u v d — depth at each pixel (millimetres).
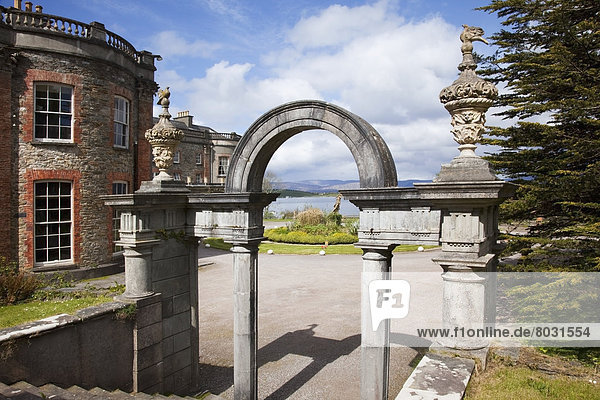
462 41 5301
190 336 7879
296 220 33938
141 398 5879
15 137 13984
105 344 6281
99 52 15766
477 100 5035
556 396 5512
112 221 16469
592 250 8586
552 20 9172
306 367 8648
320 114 6090
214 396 6863
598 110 8352
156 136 7273
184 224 7656
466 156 5148
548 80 9047
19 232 14047
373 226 5863
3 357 5023
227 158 41469
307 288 15719
